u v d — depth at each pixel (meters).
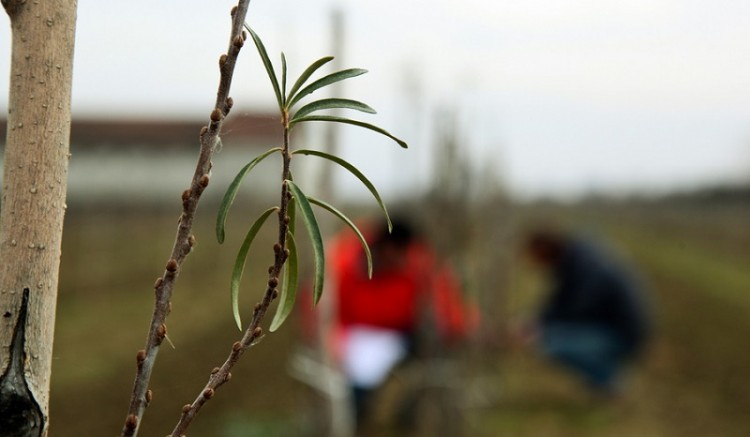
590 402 10.40
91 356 12.09
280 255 0.98
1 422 0.98
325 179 4.53
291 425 8.52
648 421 9.65
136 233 32.91
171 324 15.41
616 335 10.48
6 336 0.99
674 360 13.62
